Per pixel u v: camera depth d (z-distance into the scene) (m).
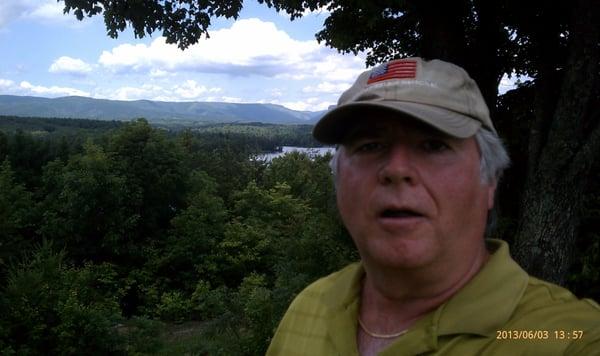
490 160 1.19
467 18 5.21
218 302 8.92
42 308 12.02
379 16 4.90
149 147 25.27
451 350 1.07
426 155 1.11
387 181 1.10
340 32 5.69
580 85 3.82
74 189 22.91
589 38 3.82
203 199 24.81
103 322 12.18
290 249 8.12
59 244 22.75
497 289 1.09
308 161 34.59
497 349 1.04
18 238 15.38
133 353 12.67
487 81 4.86
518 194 4.72
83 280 13.95
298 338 1.48
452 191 1.10
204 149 38.19
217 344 8.23
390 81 1.15
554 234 3.82
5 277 13.31
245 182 36.03
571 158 3.82
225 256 23.67
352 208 1.18
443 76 1.14
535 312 1.05
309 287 1.61
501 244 1.22
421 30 5.43
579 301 1.06
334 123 1.18
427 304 1.18
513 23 4.85
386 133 1.12
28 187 28.69
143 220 24.92
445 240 1.11
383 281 1.21
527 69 5.16
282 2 5.71
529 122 4.76
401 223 1.08
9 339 11.59
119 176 23.88
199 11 6.24
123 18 6.05
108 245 22.98
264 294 7.75
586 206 4.43
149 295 22.11
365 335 1.30
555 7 4.32
